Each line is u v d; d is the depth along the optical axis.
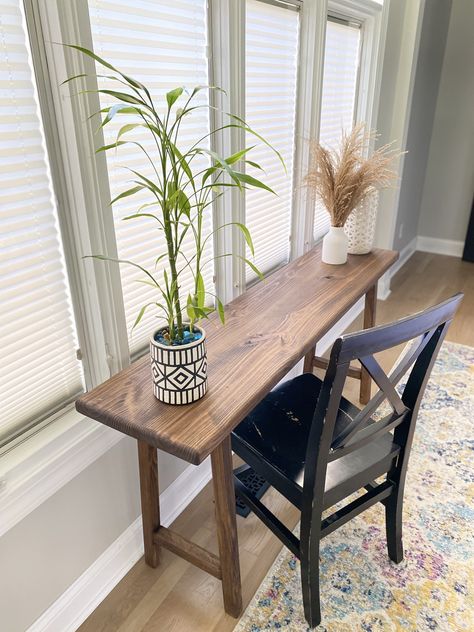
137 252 1.44
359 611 1.45
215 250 1.81
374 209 2.08
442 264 4.30
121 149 1.31
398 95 3.23
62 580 1.36
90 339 1.34
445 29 3.80
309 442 1.17
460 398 2.45
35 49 1.04
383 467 1.39
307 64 2.04
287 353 1.32
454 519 1.77
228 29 1.50
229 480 1.22
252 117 1.85
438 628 1.41
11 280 1.09
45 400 1.27
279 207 2.20
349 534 1.71
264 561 1.62
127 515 1.56
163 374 1.09
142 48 1.29
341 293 1.72
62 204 1.18
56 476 1.25
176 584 1.54
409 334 1.07
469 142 4.12
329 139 2.59
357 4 2.35
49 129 1.11
